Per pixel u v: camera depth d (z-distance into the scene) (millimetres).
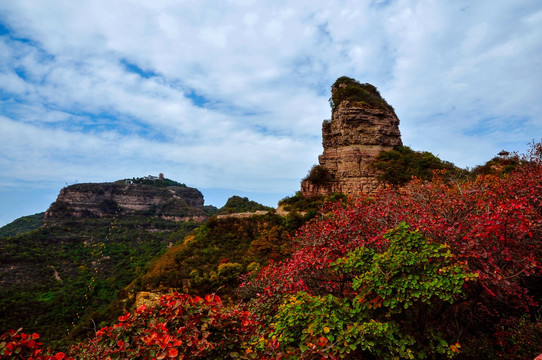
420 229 8195
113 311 30047
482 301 8648
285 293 8711
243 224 34094
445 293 5941
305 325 5809
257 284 11625
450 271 6117
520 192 11125
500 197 11266
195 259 28203
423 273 6215
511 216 7285
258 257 26406
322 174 40312
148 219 134625
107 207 133750
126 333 4484
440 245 6586
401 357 6008
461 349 7422
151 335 4008
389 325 5867
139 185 162375
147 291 25094
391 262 6348
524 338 7836
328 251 9109
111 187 143250
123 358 4066
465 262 6488
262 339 5750
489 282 6855
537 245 8164
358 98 41969
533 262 6926
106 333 4469
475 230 7449
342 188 38375
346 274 8062
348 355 5887
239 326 5148
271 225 32750
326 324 5609
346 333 5414
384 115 40688
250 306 9070
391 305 6020
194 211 149250
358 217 10953
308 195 39969
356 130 39781
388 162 36531
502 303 9336
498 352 7953
